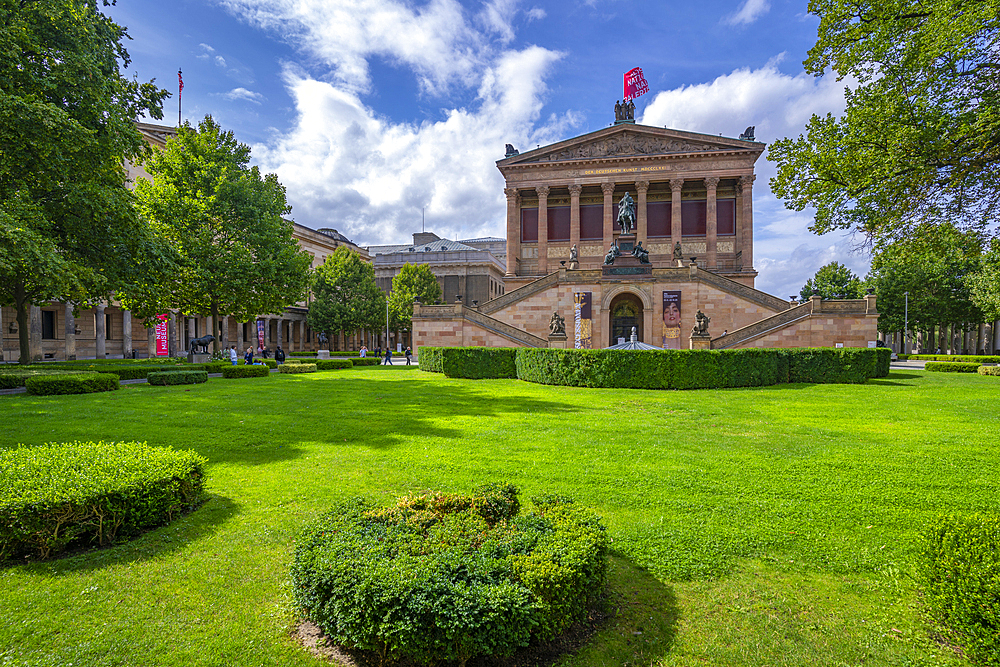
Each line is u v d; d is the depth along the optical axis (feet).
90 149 66.18
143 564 17.83
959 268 201.36
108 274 75.77
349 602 12.83
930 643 13.74
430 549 14.37
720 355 71.15
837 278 264.72
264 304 121.90
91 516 18.74
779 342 118.52
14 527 17.35
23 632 13.75
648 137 199.62
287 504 23.73
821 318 116.67
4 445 33.30
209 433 38.47
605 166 201.05
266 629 14.37
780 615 15.29
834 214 46.75
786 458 31.40
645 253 139.85
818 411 49.75
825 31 43.91
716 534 20.67
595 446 34.37
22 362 79.56
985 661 12.62
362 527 16.08
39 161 63.62
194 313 125.29
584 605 14.49
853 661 13.14
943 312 209.15
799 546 19.74
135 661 12.85
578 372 73.72
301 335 284.20
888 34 40.34
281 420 44.01
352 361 138.21
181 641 13.71
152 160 114.01
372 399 58.85
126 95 76.07
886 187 41.14
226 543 19.62
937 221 42.34
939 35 35.32
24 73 60.85
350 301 235.61
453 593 12.41
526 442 35.53
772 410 50.49
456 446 34.45
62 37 66.13
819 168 44.98
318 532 15.81
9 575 16.72
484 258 308.40
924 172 38.96
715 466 29.73
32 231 56.90
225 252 113.09
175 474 21.52
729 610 15.60
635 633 14.37
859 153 42.42
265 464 30.27
